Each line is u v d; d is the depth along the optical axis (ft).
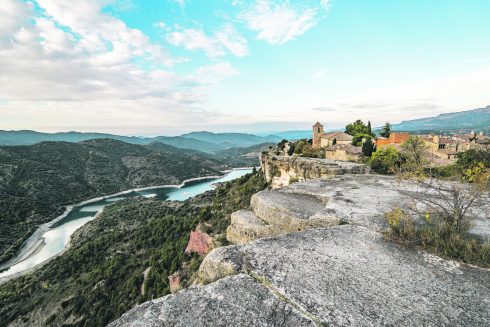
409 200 32.71
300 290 13.70
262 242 19.61
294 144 211.82
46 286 191.21
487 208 28.86
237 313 11.85
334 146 177.99
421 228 22.09
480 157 78.33
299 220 27.71
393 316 12.19
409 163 34.53
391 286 14.62
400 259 17.84
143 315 12.09
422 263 17.42
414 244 19.97
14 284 204.33
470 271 16.51
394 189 38.78
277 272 15.38
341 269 16.10
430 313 12.58
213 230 128.57
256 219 32.94
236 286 13.96
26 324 146.30
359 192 37.73
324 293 13.57
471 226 22.95
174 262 128.06
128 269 163.12
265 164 153.48
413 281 15.24
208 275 17.12
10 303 174.50
